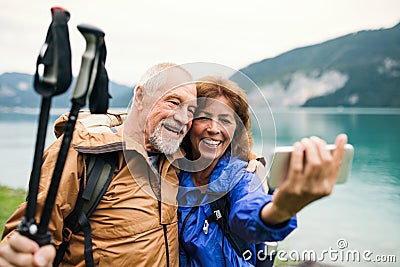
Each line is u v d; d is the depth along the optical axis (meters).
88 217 2.15
